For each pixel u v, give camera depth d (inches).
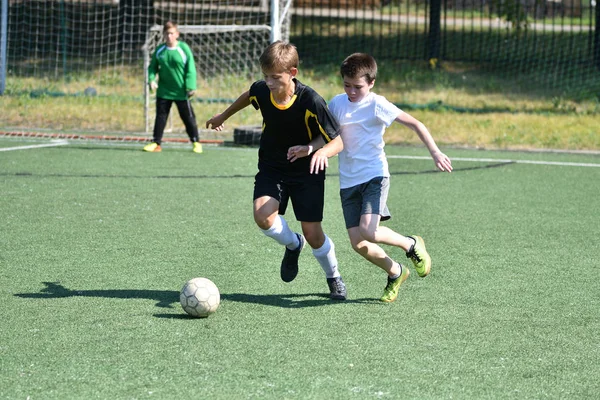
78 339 398.6
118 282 497.4
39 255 554.6
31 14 1849.2
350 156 455.2
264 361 373.1
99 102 1365.7
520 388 349.1
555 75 1670.8
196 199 753.6
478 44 1996.8
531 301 474.6
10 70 1578.5
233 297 472.4
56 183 815.7
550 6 2591.0
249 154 1042.7
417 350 391.5
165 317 433.7
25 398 331.3
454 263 556.4
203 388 342.3
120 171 893.2
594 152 1113.4
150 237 610.9
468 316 445.4
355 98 445.7
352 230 457.1
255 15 2012.8
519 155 1079.0
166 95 1026.7
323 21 2199.8
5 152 1002.7
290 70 431.8
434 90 1555.1
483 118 1306.6
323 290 492.1
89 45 1831.9
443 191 825.5
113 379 350.6
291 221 692.7
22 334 404.5
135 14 1866.4
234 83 1472.7
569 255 582.9
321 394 337.7
